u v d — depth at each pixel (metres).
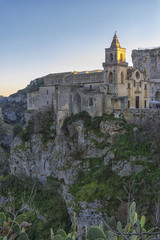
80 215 49.91
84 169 60.34
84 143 64.56
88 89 72.62
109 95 65.88
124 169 50.91
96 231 11.13
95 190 50.94
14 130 89.31
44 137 76.38
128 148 54.12
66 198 56.28
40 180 74.31
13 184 79.12
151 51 95.56
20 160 80.00
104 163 55.91
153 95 84.12
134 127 58.16
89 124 66.00
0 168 112.75
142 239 11.30
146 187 45.50
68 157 65.00
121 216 41.81
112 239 11.60
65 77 84.69
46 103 87.88
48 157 72.38
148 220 40.16
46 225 60.09
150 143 52.41
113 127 60.00
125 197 45.97
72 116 70.25
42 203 66.56
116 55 68.88
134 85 74.19
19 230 12.98
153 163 48.91
